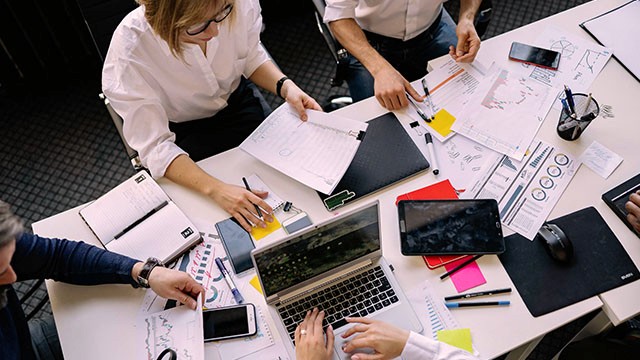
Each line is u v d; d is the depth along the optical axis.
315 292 1.32
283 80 1.71
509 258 1.35
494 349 1.24
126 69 1.50
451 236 1.37
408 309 1.29
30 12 2.28
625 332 1.47
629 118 1.54
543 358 1.94
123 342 1.28
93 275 1.33
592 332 1.55
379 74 1.68
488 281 1.32
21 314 1.33
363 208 1.21
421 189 1.46
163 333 1.28
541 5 2.74
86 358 1.27
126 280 1.33
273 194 1.47
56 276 1.34
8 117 2.52
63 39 2.44
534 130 1.53
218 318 1.29
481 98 1.59
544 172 1.47
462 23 1.78
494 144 1.52
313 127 1.53
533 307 1.28
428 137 1.53
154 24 1.36
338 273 1.33
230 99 1.88
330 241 1.24
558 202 1.42
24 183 2.37
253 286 1.35
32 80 2.56
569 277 1.32
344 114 1.61
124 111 1.54
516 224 1.39
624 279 1.31
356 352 1.25
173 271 1.32
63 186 2.37
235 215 1.43
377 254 1.34
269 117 1.57
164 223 1.42
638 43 1.67
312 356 1.20
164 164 1.52
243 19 1.62
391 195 1.46
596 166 1.47
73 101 2.56
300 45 2.72
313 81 2.62
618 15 1.73
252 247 1.40
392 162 1.50
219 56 1.65
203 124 1.84
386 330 1.23
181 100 1.71
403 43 1.98
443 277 1.33
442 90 1.62
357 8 1.91
